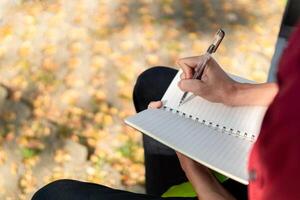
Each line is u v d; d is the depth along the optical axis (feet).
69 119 9.23
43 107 9.42
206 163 3.94
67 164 8.63
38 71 10.02
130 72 10.11
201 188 4.39
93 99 9.57
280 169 2.69
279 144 2.65
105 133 9.05
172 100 4.80
